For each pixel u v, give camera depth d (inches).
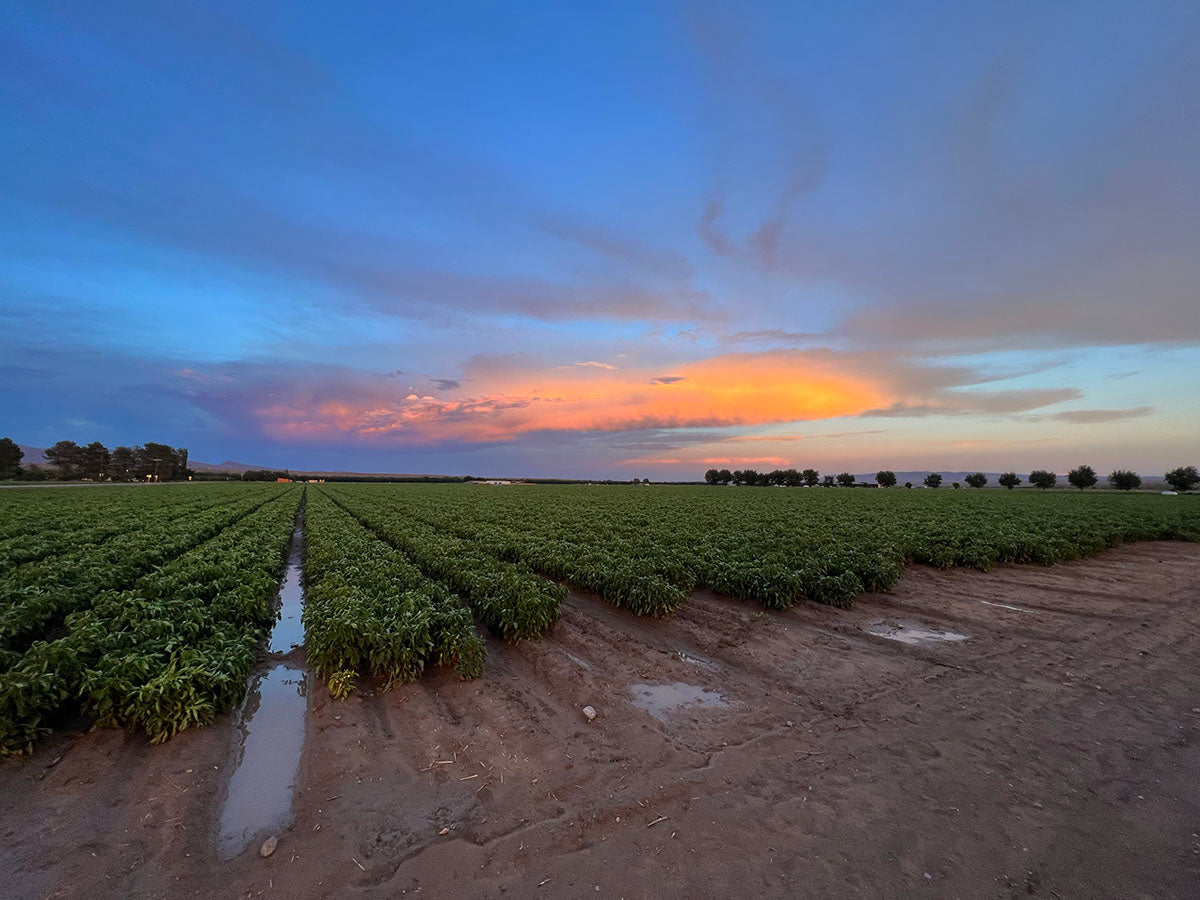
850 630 512.4
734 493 3115.2
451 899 187.6
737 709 347.6
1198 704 350.3
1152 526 1177.4
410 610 428.5
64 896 190.1
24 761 275.1
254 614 500.1
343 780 264.8
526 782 261.7
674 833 221.6
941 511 1561.3
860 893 189.2
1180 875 197.5
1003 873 198.7
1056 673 406.0
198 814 239.5
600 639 498.3
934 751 289.4
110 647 350.3
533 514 1505.9
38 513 1302.9
